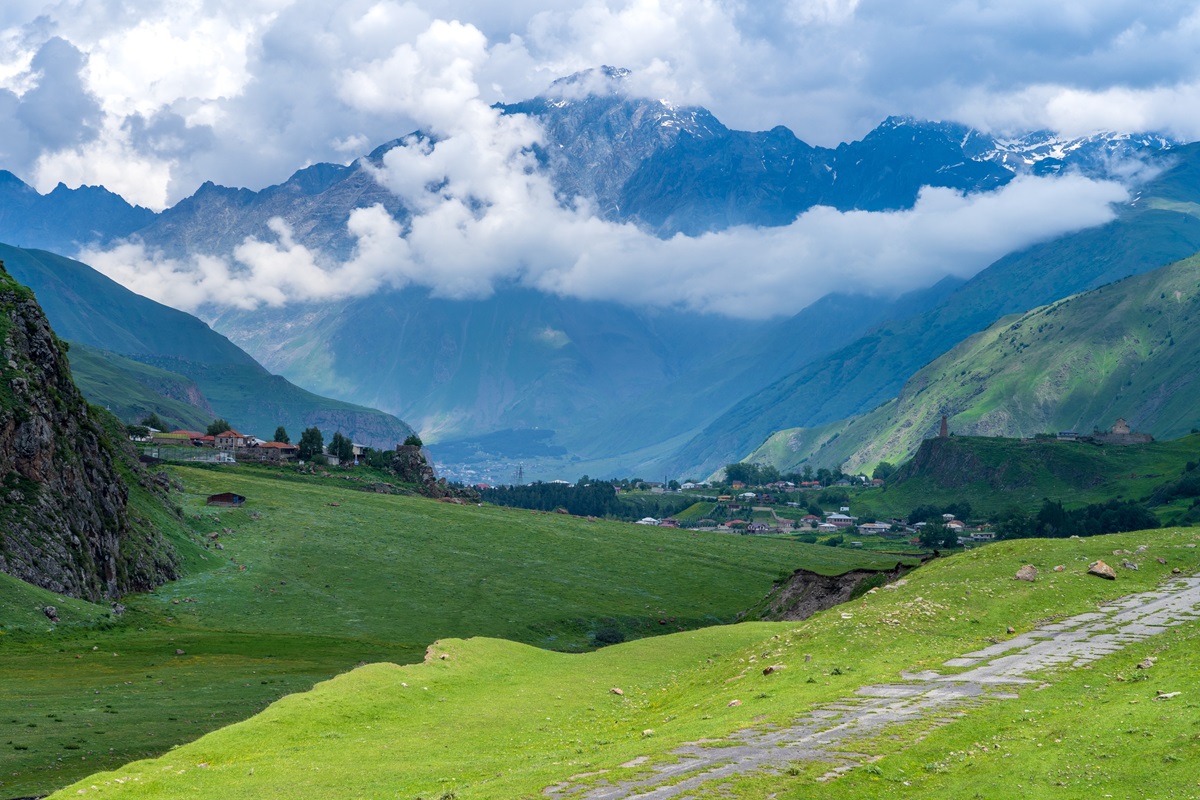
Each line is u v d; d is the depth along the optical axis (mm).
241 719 85625
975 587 71188
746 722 50000
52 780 63531
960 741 44094
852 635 64562
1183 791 35344
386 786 47062
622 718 61312
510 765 49469
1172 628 59312
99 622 143625
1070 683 51531
